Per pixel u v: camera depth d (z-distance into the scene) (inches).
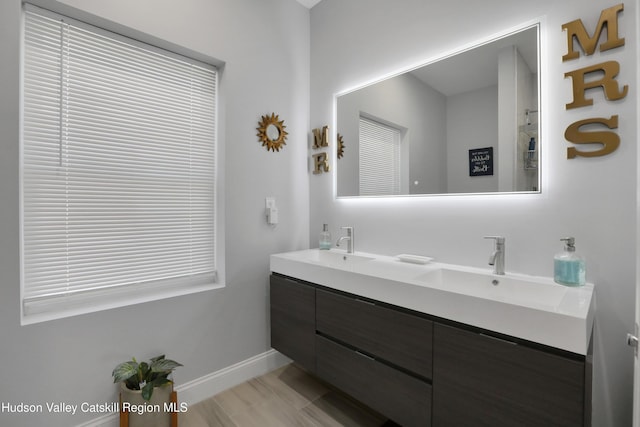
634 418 39.4
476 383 47.2
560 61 55.1
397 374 57.7
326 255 89.4
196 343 78.7
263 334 92.0
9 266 54.9
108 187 68.9
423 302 53.3
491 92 63.4
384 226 82.4
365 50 86.2
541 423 41.1
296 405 77.0
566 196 54.7
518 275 59.4
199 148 83.3
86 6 61.9
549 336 40.4
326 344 71.4
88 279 66.7
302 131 101.0
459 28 67.9
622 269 49.7
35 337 57.6
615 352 50.5
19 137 55.6
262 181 90.9
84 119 65.7
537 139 57.4
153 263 75.8
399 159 78.4
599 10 51.3
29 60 59.6
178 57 78.6
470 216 66.7
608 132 50.3
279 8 94.8
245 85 86.7
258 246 90.3
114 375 61.8
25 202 59.4
